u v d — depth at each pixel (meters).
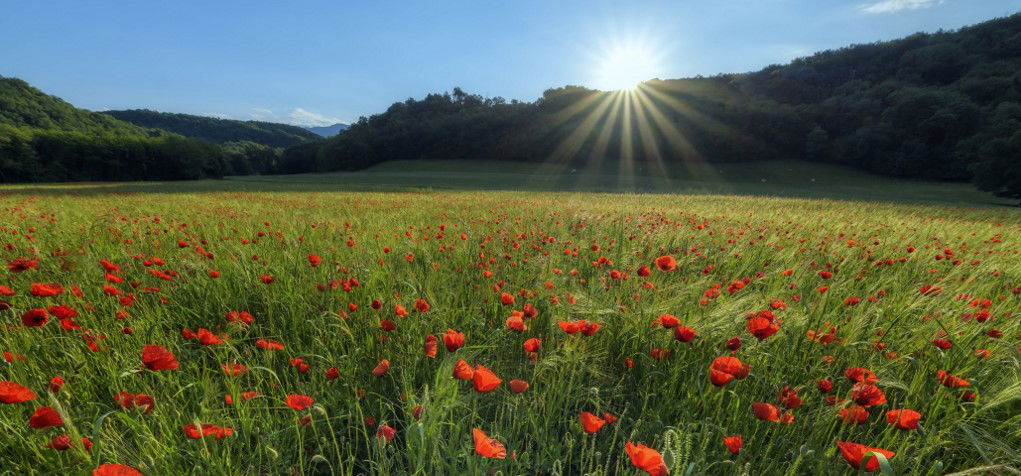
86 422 1.74
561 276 3.55
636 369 2.48
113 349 2.27
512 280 3.73
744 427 1.90
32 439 1.65
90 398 2.01
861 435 1.91
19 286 3.25
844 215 12.65
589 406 2.23
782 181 71.19
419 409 1.63
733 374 1.76
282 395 2.04
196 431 1.44
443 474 1.52
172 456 1.59
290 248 4.62
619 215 9.76
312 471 1.79
